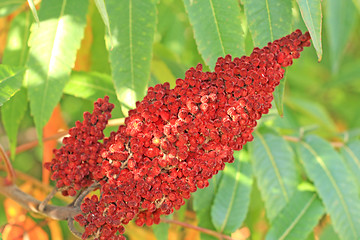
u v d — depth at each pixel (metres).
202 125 0.31
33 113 0.38
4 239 0.43
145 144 0.31
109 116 0.33
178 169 0.31
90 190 0.33
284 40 0.32
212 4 0.37
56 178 0.34
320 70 0.89
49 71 0.38
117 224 0.31
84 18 0.38
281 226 0.45
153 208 0.32
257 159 0.47
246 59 0.32
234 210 0.45
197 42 0.37
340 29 0.62
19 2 0.44
